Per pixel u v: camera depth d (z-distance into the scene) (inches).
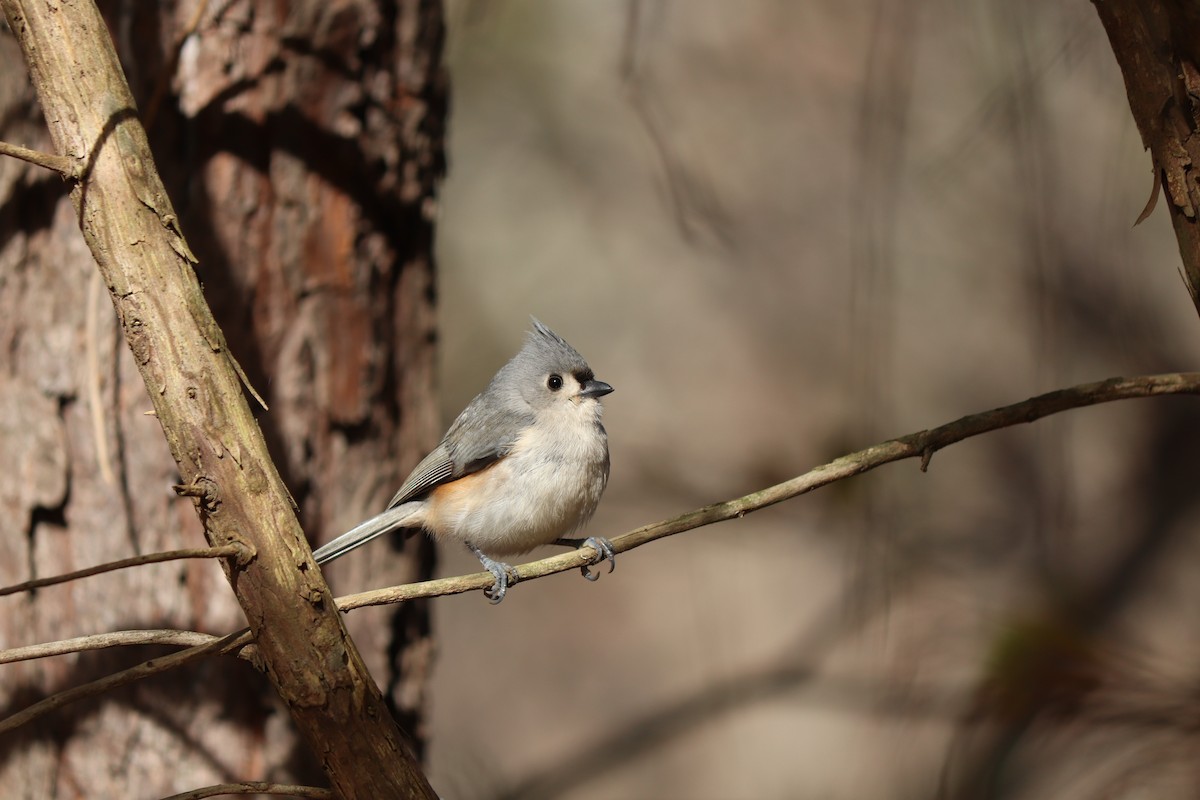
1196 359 552.1
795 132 758.5
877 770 563.8
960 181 576.1
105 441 294.5
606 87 719.1
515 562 514.3
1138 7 200.8
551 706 764.6
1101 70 438.0
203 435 192.2
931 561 516.4
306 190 336.8
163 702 317.7
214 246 324.5
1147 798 253.4
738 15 751.7
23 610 321.4
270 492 195.2
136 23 318.0
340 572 346.0
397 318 360.8
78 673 317.1
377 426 352.2
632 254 771.4
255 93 327.0
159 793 314.3
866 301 381.4
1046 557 554.9
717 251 678.5
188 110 321.7
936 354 675.4
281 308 333.4
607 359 754.2
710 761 683.4
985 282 652.7
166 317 193.8
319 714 195.9
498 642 799.1
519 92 725.3
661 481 606.9
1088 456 597.9
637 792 685.3
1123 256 490.9
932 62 580.1
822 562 690.2
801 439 585.9
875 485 462.9
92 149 194.5
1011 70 408.8
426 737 367.2
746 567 703.7
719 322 762.8
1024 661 300.8
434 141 368.5
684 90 729.0
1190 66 198.8
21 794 319.3
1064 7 399.5
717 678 675.4
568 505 366.9
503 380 377.1
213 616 318.3
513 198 760.3
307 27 331.9
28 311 323.0
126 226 194.2
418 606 370.3
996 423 241.9
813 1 759.1
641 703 749.9
